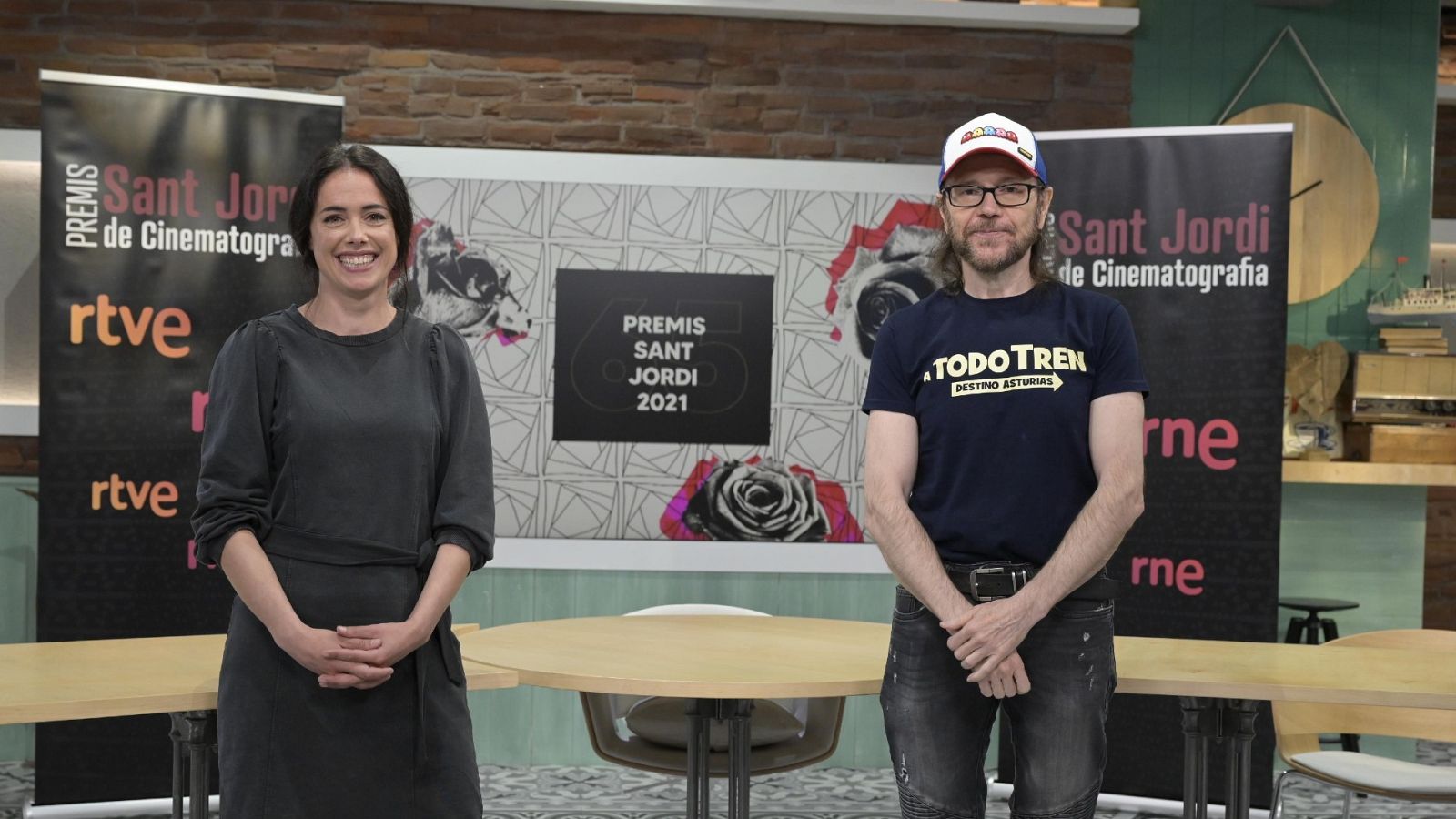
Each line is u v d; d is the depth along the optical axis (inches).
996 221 92.4
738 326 206.4
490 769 204.4
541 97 207.2
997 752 208.8
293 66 203.5
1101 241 171.8
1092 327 92.4
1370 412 205.5
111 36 200.2
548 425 204.7
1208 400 168.1
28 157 198.7
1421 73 214.8
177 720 106.6
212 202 160.9
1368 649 117.7
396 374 86.7
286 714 82.1
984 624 86.8
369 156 87.0
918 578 89.7
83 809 162.9
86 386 157.5
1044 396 90.4
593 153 205.9
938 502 92.7
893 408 95.0
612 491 205.8
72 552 157.8
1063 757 89.1
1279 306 165.3
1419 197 215.5
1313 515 212.7
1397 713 135.0
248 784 81.5
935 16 206.1
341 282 85.4
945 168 94.2
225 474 83.0
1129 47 212.8
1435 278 263.9
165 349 159.8
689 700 119.3
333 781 82.4
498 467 204.2
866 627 133.3
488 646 117.7
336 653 80.4
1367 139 215.2
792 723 138.4
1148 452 170.6
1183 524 169.2
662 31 207.9
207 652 108.3
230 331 161.9
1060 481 90.5
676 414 206.1
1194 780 112.7
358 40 204.2
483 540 87.1
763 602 207.8
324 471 83.6
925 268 207.8
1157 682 101.0
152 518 159.9
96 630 158.6
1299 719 136.4
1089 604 90.0
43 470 156.6
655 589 206.5
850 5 204.8
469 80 206.1
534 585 205.5
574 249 204.5
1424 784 125.2
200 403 161.2
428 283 202.5
